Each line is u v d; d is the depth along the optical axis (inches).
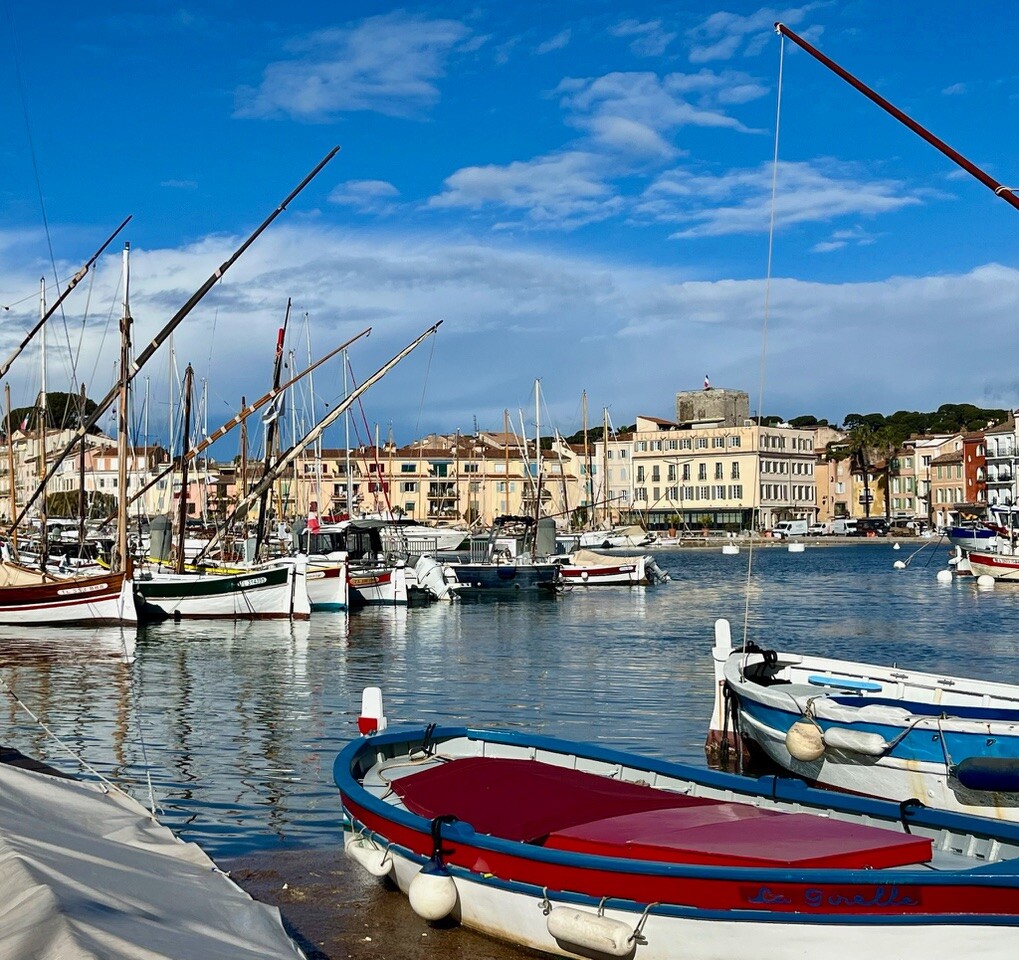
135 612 1937.7
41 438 2512.3
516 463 6624.0
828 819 461.4
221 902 386.9
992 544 3558.1
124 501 1952.5
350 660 1497.3
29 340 2003.0
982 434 6633.9
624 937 409.4
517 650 1620.3
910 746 642.2
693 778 537.6
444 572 2790.4
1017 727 609.9
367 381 2453.2
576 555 3403.1
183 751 863.7
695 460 7332.7
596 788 520.4
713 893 399.5
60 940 296.4
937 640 1771.7
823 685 810.2
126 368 1952.5
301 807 692.7
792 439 7618.1
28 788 481.4
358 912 507.8
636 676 1315.2
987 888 369.4
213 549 2645.2
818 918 385.7
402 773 586.6
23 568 1966.0
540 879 440.8
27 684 1253.1
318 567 2305.6
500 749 616.1
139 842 448.1
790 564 4845.0
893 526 7357.3
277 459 2642.7
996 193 777.6
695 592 3056.1
